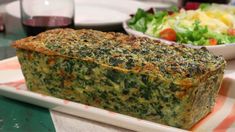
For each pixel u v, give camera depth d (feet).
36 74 1.58
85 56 1.46
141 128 1.35
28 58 1.57
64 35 1.65
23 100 1.55
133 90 1.40
